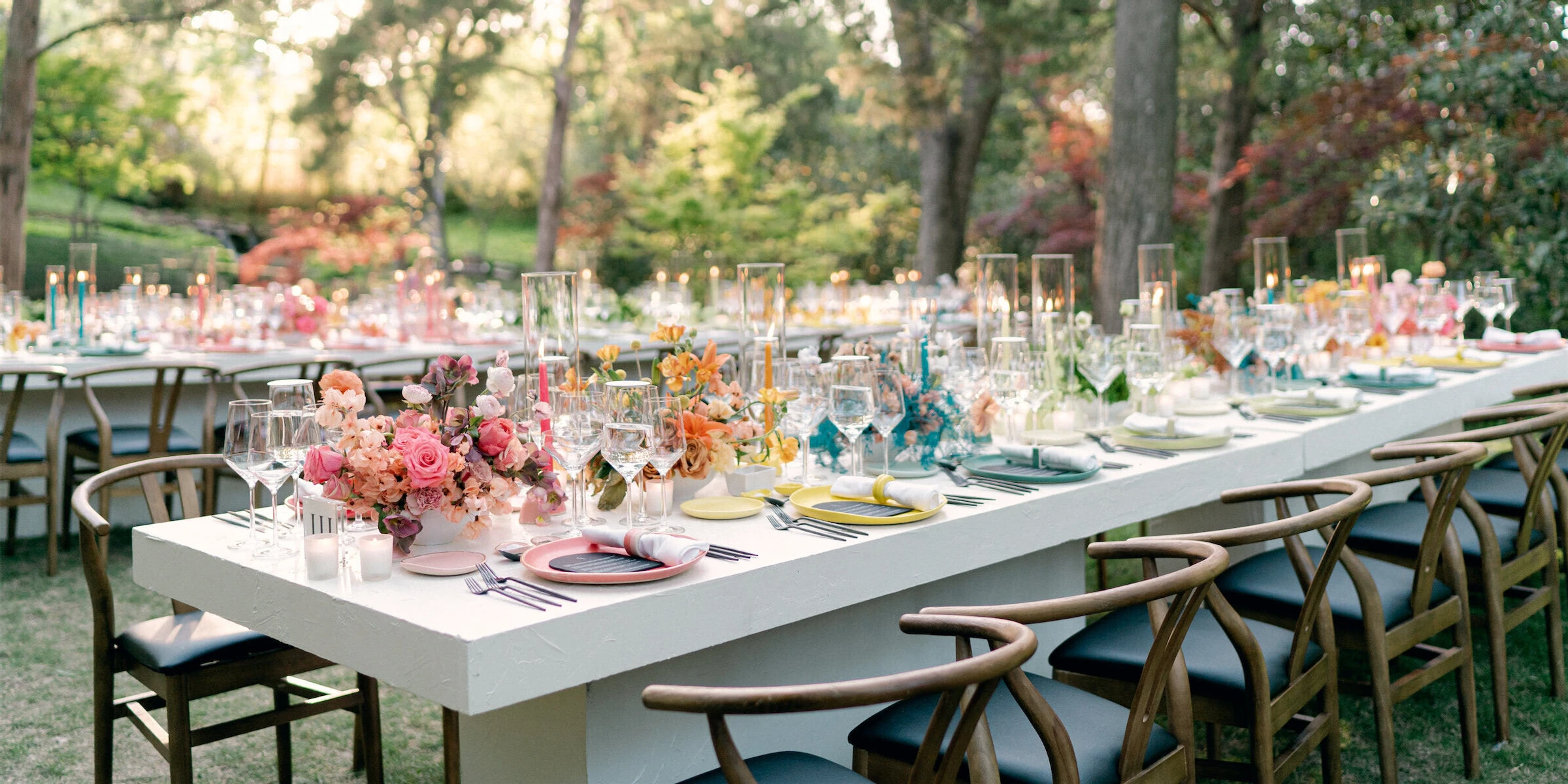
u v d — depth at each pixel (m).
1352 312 4.23
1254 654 2.14
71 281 5.71
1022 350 2.82
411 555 2.09
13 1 10.09
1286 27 12.74
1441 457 2.89
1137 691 1.85
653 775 2.21
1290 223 12.06
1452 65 7.87
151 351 5.88
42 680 3.58
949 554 2.32
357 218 16.09
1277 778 2.27
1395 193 7.82
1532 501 3.16
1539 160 7.31
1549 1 7.60
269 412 2.07
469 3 14.70
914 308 3.17
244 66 16.84
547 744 2.16
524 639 1.69
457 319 7.11
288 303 6.40
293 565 2.05
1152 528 4.16
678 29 16.77
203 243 17.02
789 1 16.56
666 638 1.86
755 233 14.68
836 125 18.75
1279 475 3.20
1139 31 9.41
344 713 3.39
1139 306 3.73
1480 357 4.63
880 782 2.01
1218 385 3.99
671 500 2.41
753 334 2.83
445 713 2.25
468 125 19.00
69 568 4.84
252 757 3.07
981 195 19.28
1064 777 1.73
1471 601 3.67
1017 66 14.08
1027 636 1.54
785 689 1.38
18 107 10.12
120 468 2.56
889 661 2.73
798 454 2.94
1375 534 3.22
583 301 7.63
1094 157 16.14
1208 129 15.95
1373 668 2.58
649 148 17.80
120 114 15.33
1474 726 2.86
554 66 17.38
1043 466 2.74
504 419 2.20
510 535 2.21
